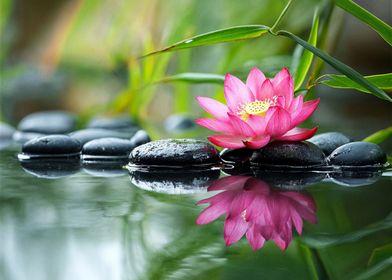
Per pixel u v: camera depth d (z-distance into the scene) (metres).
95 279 0.89
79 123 1.79
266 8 1.94
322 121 1.96
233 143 1.22
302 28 1.92
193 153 1.25
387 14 1.98
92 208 1.08
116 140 1.35
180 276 0.90
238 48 1.71
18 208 1.08
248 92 1.24
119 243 0.99
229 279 0.88
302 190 1.13
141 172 1.24
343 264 0.95
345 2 1.20
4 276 0.88
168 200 1.10
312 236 1.01
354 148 1.24
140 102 1.82
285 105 1.22
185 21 1.81
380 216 1.05
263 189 1.14
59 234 1.01
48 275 0.89
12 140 1.61
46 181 1.19
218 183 1.17
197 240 1.00
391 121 1.90
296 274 0.91
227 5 1.94
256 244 0.99
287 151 1.24
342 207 1.08
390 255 0.97
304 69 1.26
